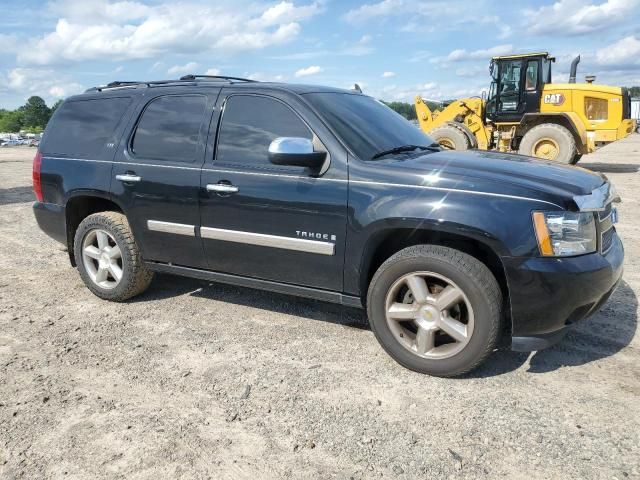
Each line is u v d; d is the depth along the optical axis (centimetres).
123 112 455
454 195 316
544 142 1380
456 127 1435
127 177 432
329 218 351
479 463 255
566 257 303
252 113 393
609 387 319
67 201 471
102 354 370
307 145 343
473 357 319
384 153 368
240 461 258
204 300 473
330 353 369
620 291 473
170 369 348
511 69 1436
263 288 400
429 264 322
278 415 295
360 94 463
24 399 313
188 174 405
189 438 276
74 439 275
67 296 487
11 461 259
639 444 267
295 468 253
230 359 361
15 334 404
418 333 337
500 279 334
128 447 269
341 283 362
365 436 276
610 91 1352
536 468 251
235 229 390
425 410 299
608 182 368
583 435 274
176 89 433
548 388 320
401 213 324
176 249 427
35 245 675
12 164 1786
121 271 459
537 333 315
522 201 304
